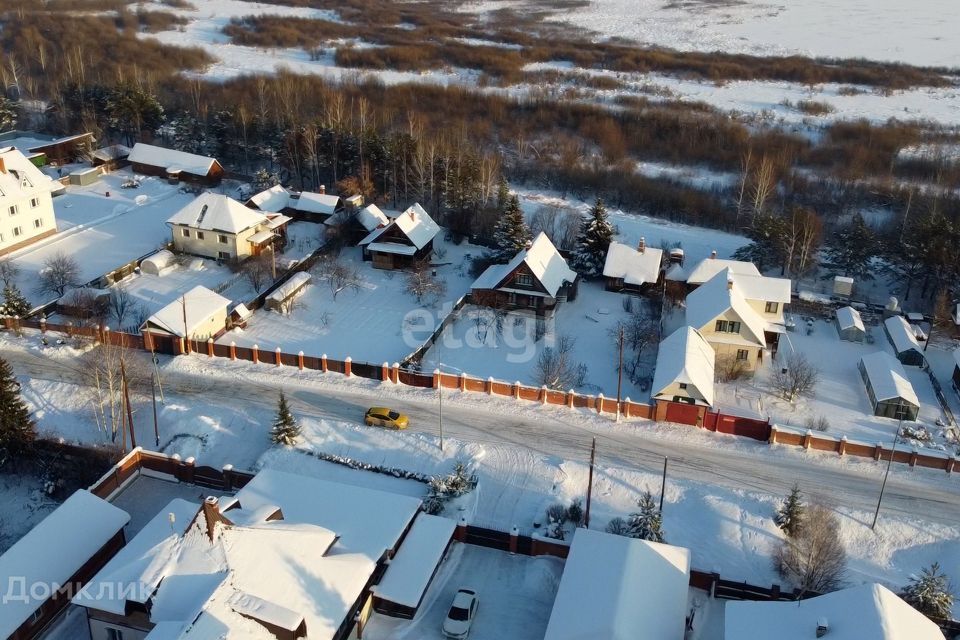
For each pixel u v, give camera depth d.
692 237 95.12
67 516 43.62
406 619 41.41
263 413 57.62
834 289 79.81
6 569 40.22
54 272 72.62
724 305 64.19
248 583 36.19
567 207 101.81
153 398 55.66
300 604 36.59
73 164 108.00
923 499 51.03
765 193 100.50
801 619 35.19
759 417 60.06
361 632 40.44
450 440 55.00
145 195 97.12
